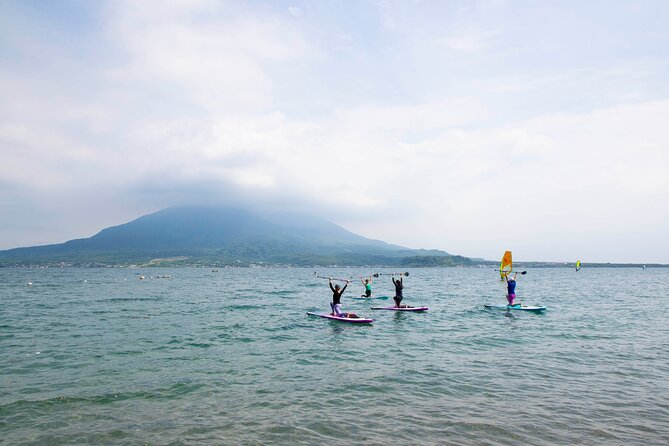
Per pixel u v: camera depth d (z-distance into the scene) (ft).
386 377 47.78
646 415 36.11
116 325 88.22
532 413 36.50
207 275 564.71
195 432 32.40
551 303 140.67
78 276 494.18
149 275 550.36
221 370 51.01
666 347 64.90
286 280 384.68
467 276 525.75
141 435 31.86
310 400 39.81
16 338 72.74
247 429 32.94
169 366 52.90
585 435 31.99
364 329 82.99
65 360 56.18
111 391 42.50
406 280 385.29
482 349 63.52
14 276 476.95
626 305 132.98
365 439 31.17
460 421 34.65
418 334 77.10
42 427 33.40
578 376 48.29
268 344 67.56
